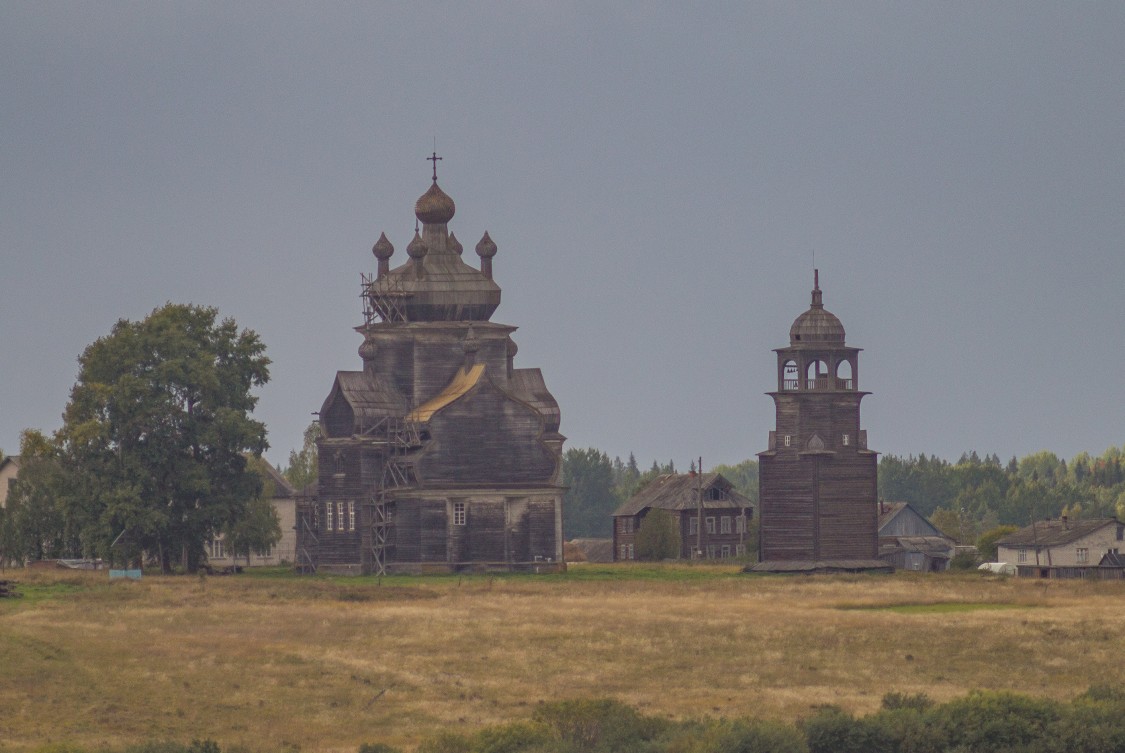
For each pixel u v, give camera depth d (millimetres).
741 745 181125
